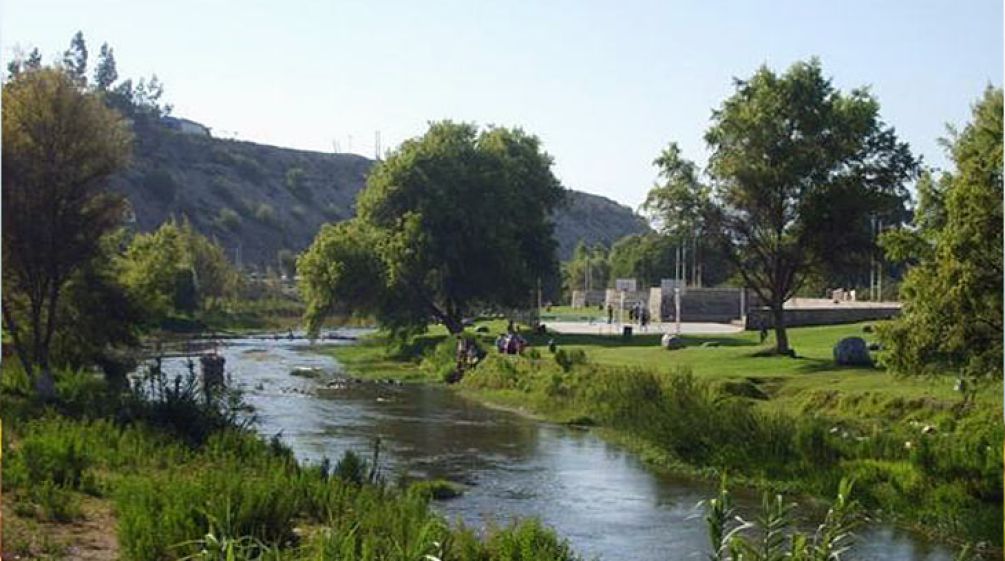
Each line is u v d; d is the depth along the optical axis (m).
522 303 74.25
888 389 31.91
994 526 19.06
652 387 35.06
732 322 81.69
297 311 120.88
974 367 25.78
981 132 25.22
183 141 194.00
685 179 53.53
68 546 13.45
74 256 34.31
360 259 70.88
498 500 22.98
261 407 40.88
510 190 75.81
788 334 63.44
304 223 195.25
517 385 45.56
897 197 52.16
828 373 38.53
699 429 27.47
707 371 41.66
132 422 24.34
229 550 10.28
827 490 23.03
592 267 154.75
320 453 28.38
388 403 43.00
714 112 53.00
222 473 16.70
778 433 26.08
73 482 17.16
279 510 14.19
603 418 35.22
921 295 26.19
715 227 53.41
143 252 41.81
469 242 72.75
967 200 24.72
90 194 34.75
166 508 13.35
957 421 26.09
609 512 21.78
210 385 30.56
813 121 51.44
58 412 24.98
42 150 33.47
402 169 73.12
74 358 36.84
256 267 167.12
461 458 28.72
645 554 18.08
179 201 172.25
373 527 14.15
